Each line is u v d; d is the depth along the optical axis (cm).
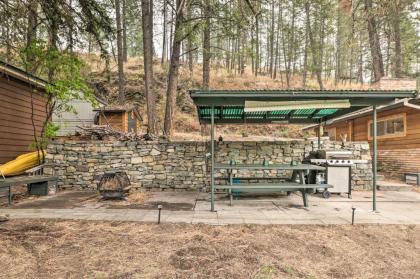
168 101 1027
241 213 524
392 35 1639
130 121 1747
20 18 632
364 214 522
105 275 288
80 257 327
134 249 350
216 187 561
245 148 837
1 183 544
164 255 335
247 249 354
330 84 3338
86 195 716
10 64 787
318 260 335
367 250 364
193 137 1808
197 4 1030
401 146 1033
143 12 1027
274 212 534
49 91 764
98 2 677
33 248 348
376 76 1513
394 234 418
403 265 328
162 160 812
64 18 635
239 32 1068
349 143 849
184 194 745
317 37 2669
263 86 2958
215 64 3591
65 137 952
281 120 849
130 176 807
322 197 702
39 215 494
